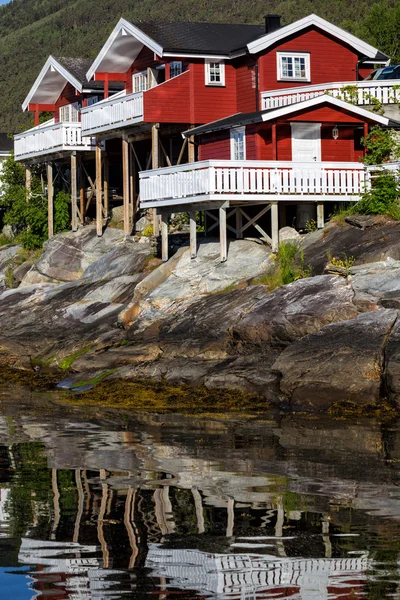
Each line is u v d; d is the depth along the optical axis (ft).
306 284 113.70
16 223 226.38
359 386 94.22
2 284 190.19
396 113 159.02
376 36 370.94
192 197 137.28
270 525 56.03
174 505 60.39
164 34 173.88
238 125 149.07
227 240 142.82
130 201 180.96
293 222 147.43
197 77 170.40
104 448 79.10
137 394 107.04
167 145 183.62
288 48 171.83
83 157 204.44
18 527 56.39
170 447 79.10
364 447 77.30
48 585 47.55
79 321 140.77
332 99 144.15
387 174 136.05
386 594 45.96
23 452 77.77
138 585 47.52
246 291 123.85
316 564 49.67
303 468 70.03
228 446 78.95
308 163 137.18
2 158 307.37
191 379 107.96
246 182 134.82
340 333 100.07
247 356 108.47
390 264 114.42
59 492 64.13
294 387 97.19
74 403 106.01
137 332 129.29
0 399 110.22
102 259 163.43
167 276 139.64
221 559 50.70
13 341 138.00
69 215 207.31
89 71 188.85
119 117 172.35
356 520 56.54
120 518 57.98
